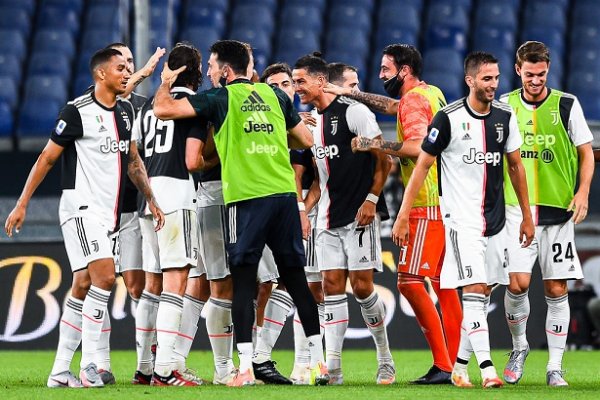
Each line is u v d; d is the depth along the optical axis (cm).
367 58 7238
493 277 2470
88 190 2397
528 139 2616
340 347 2662
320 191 2717
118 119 2422
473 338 2419
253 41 7200
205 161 2544
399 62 2730
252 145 2406
